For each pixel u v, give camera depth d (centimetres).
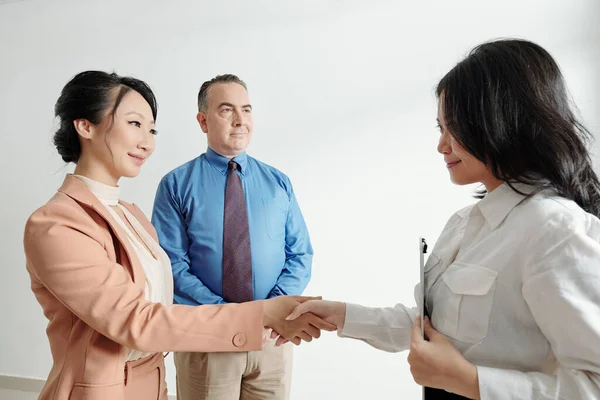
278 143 266
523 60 73
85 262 94
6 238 306
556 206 70
